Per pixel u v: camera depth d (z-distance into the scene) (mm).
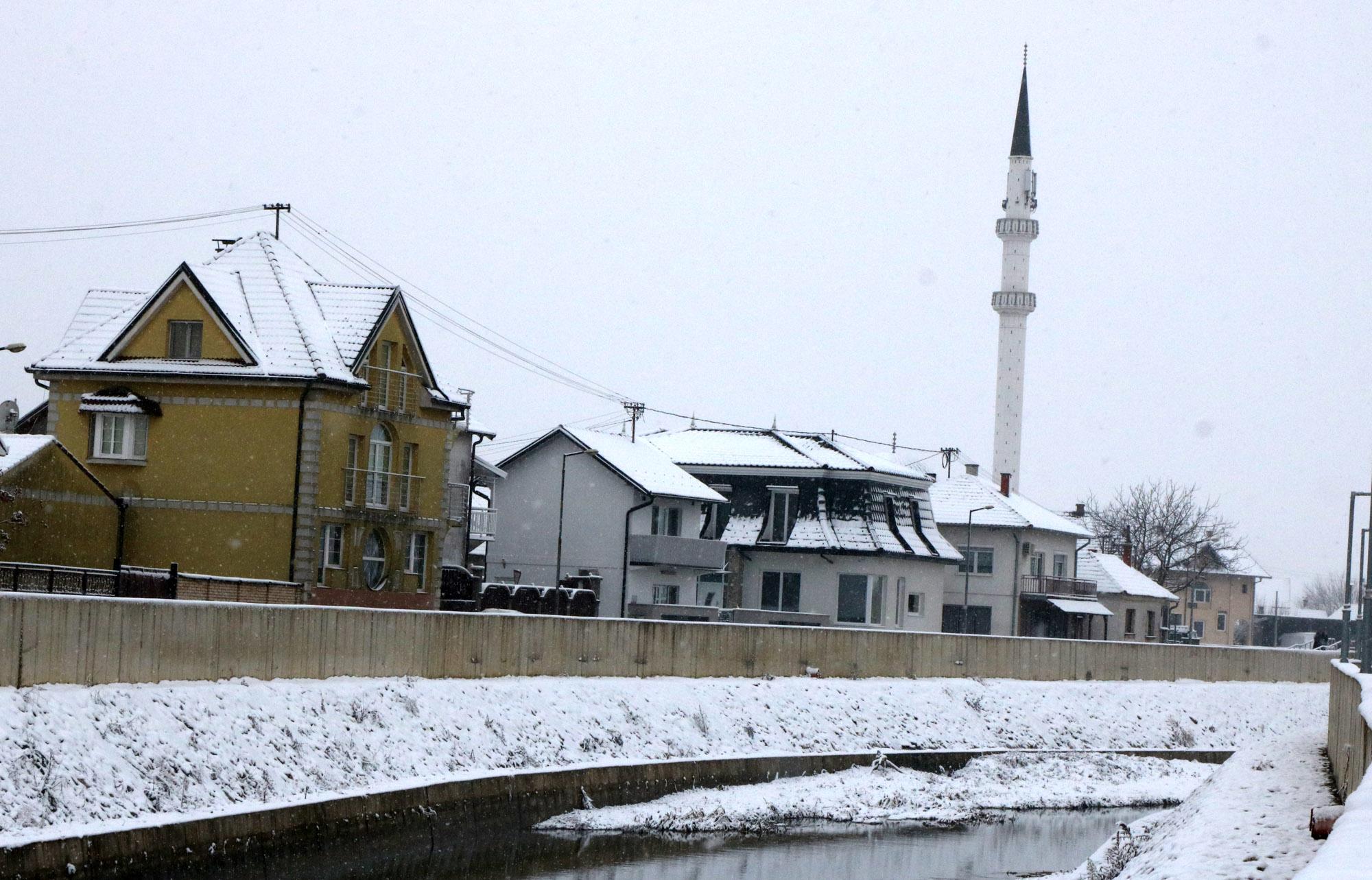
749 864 40562
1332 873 11875
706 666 57656
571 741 48188
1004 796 54656
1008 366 171000
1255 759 44031
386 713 42406
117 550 62750
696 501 92750
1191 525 157000
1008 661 70500
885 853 43312
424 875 36406
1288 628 184500
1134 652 76375
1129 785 59469
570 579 83188
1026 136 171875
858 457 101250
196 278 63344
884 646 65062
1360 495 47500
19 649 32125
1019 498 120812
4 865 27484
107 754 32375
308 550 61688
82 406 63562
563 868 38375
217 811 33156
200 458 62844
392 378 67000
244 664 39219
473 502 92125
